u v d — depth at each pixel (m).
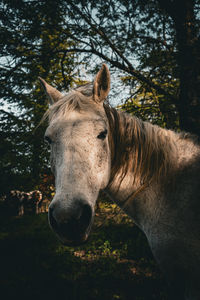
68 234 1.13
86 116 1.34
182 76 3.14
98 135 1.32
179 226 1.44
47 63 4.90
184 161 1.56
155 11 3.93
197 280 1.44
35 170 4.80
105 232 5.42
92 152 1.25
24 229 6.82
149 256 4.22
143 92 4.44
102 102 1.48
